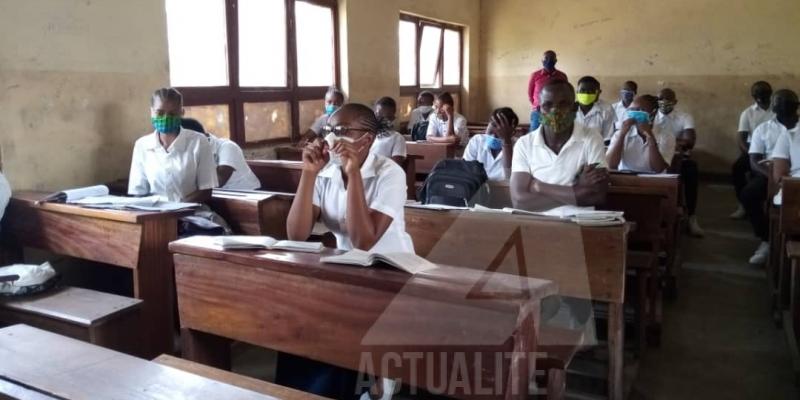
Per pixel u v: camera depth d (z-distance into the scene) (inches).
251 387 64.3
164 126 124.8
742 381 112.6
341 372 70.4
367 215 74.0
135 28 147.6
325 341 65.2
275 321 68.3
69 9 131.7
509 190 129.3
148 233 101.7
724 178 331.3
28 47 124.5
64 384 51.9
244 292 69.9
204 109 183.0
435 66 334.3
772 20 313.1
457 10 339.3
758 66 318.7
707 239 213.9
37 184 128.0
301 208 78.4
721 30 322.0
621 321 95.3
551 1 352.5
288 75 216.8
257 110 203.8
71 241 109.0
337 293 63.3
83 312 90.2
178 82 174.1
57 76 130.3
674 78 333.7
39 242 113.3
